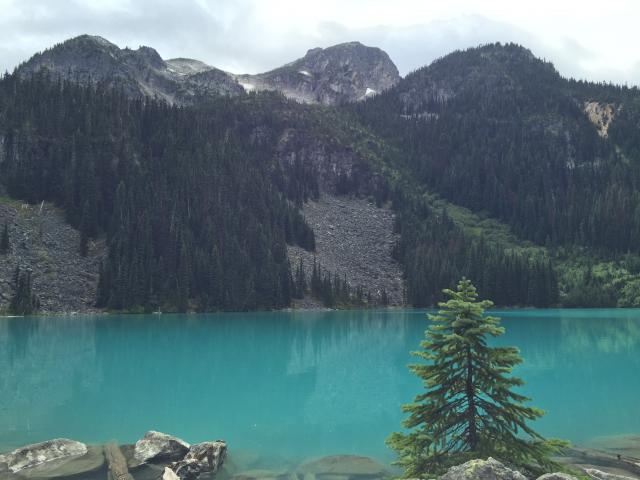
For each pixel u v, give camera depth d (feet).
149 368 151.43
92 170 475.72
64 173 487.20
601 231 655.35
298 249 578.25
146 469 67.00
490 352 51.42
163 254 452.35
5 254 389.80
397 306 538.47
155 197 485.97
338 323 327.06
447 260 567.59
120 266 402.93
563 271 608.19
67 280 397.19
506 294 529.86
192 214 504.02
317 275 519.60
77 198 469.57
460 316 52.08
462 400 53.36
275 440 82.74
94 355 175.73
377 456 74.95
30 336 226.99
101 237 456.04
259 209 578.25
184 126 623.36
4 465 66.44
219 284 447.83
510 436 51.39
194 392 118.93
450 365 52.85
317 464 70.69
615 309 508.53
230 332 261.65
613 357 170.19
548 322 325.01
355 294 536.01
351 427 90.12
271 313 442.50
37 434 84.89
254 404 107.45
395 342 222.69
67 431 86.69
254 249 507.71
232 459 73.05
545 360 163.53
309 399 112.06
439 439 52.06
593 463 69.10
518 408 51.44
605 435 83.87
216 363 162.61
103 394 115.96
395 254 622.95
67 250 426.10
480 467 45.14
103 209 470.39
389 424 92.27
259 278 477.36
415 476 50.83
